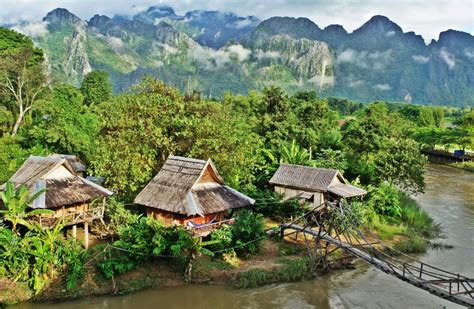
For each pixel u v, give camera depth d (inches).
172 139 1598.2
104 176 1578.5
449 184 2711.6
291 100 3440.0
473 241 1621.6
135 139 1535.4
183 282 1195.3
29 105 2559.1
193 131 1589.6
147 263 1224.2
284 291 1191.6
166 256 1196.5
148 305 1093.1
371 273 1330.0
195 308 1091.3
